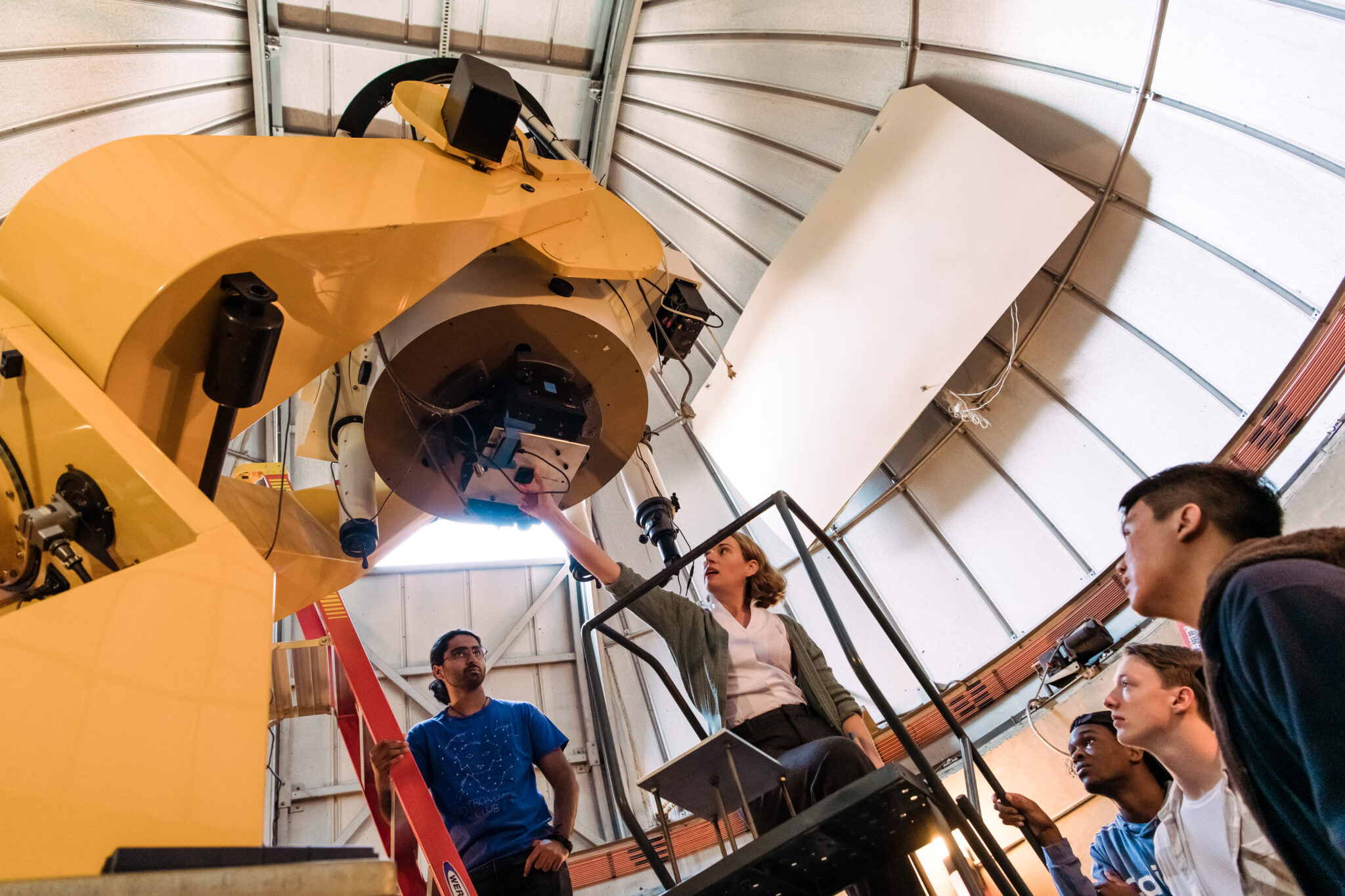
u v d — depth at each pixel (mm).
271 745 6863
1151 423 5680
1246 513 1451
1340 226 4730
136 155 2064
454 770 3922
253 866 844
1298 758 1092
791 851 1930
